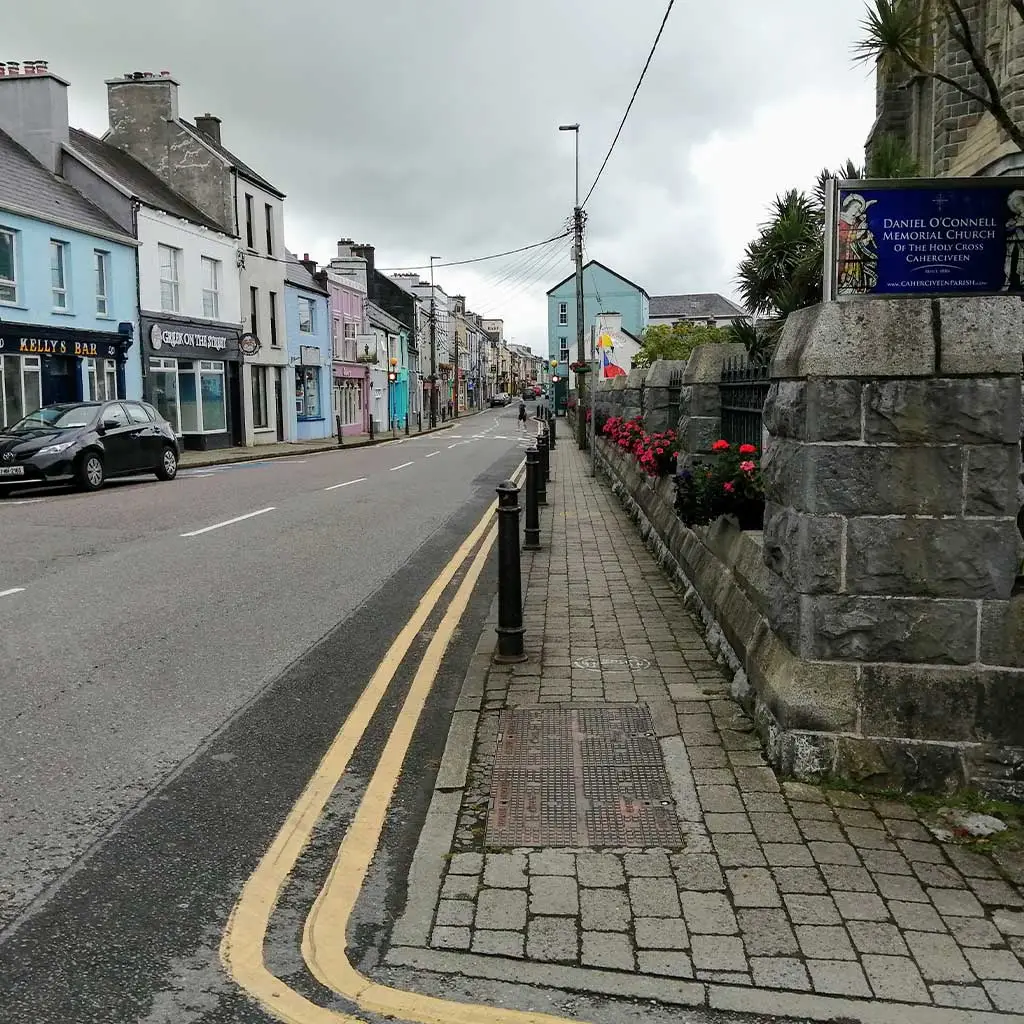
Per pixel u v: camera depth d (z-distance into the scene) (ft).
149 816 12.92
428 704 17.81
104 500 49.44
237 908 10.60
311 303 136.67
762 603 16.42
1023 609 12.93
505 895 10.66
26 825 12.53
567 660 19.69
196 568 30.27
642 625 22.68
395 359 198.08
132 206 86.43
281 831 12.55
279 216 123.44
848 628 13.24
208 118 120.57
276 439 122.42
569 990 9.00
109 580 27.99
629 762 14.25
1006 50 21.49
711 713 16.19
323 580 29.07
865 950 9.55
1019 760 12.92
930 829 12.10
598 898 10.57
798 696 13.42
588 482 63.57
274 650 21.30
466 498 53.21
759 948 9.60
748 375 23.22
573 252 102.17
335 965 9.44
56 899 10.71
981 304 12.78
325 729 16.46
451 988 9.05
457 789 13.52
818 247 26.17
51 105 84.38
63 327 75.41
